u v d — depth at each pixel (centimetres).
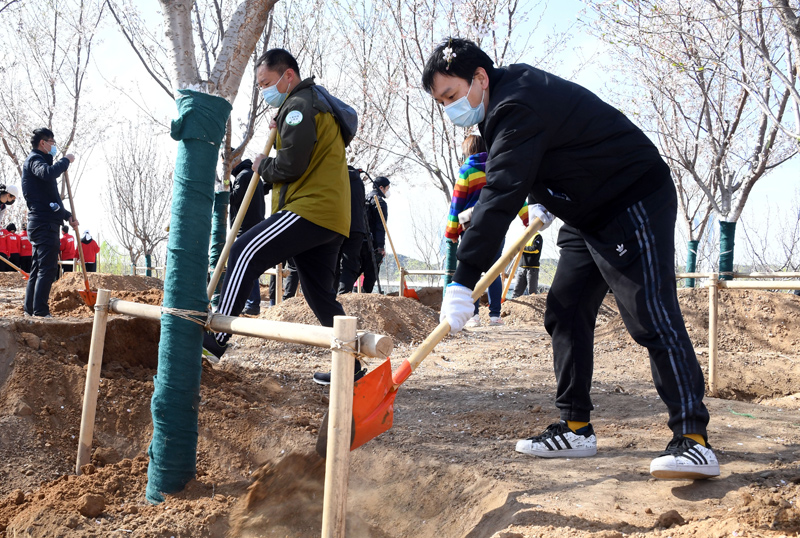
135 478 269
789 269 1798
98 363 277
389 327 662
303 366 518
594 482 254
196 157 258
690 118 1134
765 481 239
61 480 263
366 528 279
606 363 551
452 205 577
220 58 294
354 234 704
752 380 507
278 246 337
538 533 208
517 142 235
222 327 248
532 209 259
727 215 1076
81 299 693
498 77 253
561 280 293
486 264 237
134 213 2544
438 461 295
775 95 959
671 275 249
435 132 1196
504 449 311
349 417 181
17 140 1672
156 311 259
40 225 597
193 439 263
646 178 250
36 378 317
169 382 255
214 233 802
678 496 232
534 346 646
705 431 245
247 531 243
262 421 325
